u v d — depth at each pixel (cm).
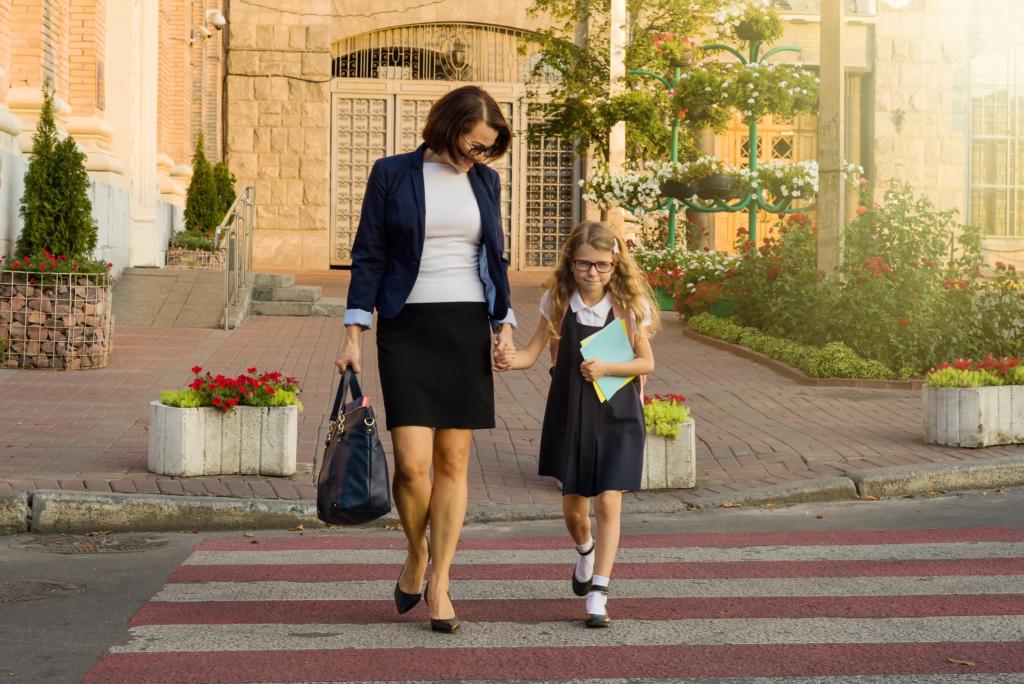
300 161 4416
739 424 1534
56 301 1822
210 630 720
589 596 736
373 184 713
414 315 707
